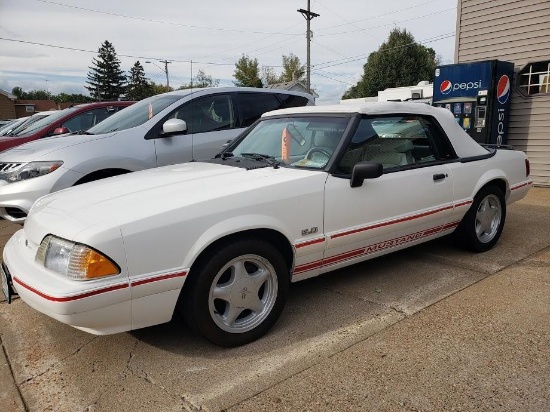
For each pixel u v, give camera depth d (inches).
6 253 122.7
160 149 212.7
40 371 112.4
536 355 108.4
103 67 2876.5
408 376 102.5
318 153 140.1
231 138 233.8
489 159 179.5
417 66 1683.1
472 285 151.4
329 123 146.3
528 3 325.7
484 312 131.1
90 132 225.6
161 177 134.6
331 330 125.1
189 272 109.6
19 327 135.2
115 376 108.3
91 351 119.9
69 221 106.3
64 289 96.2
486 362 106.5
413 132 158.7
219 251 111.7
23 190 186.2
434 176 156.7
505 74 331.3
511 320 125.7
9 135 319.0
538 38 324.5
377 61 1723.7
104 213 106.6
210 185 122.3
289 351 115.5
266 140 158.7
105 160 197.0
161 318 108.4
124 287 99.7
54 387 105.4
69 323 97.0
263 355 114.3
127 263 100.3
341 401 95.2
